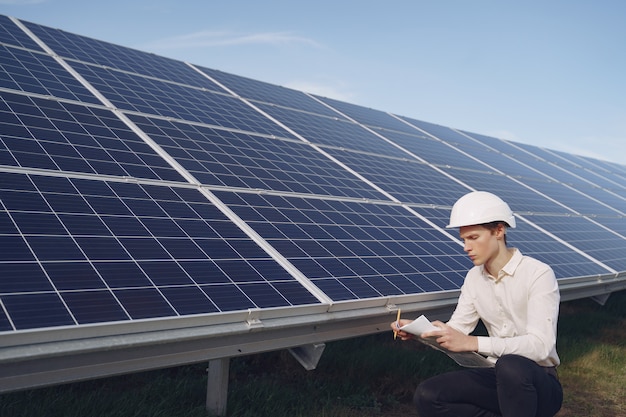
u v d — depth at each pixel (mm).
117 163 7352
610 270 11070
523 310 4656
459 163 16156
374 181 11070
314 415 6492
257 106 13328
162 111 10203
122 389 7023
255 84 15742
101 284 4816
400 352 9031
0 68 9125
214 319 4996
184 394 6566
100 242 5414
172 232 6113
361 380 8031
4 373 4023
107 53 12633
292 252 6723
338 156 11805
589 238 13195
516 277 4645
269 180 8852
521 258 4695
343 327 6258
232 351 5254
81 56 11625
